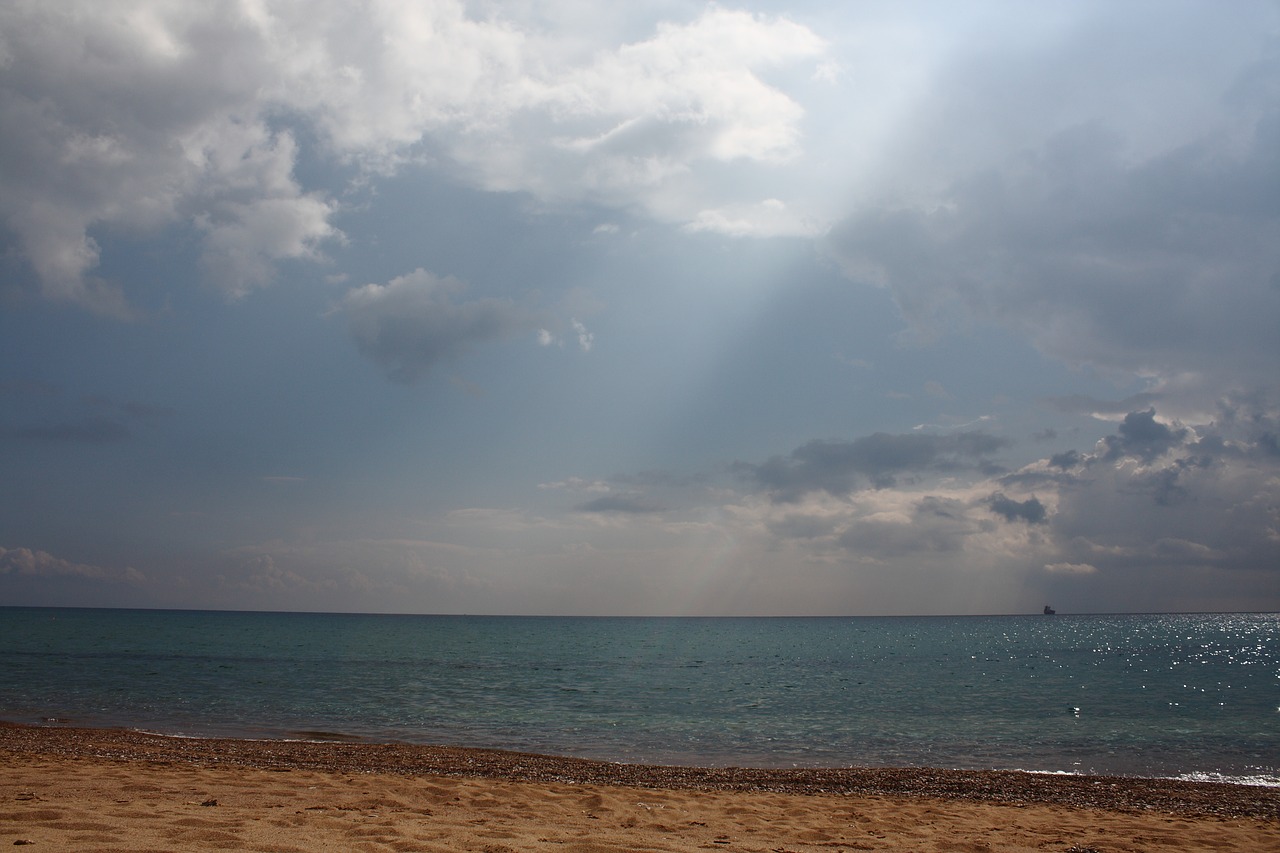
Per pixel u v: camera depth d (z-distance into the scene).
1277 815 16.62
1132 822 15.09
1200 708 41.31
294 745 22.52
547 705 39.59
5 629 130.00
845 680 60.53
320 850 8.64
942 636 186.25
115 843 8.27
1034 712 38.91
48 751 18.89
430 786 14.92
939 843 12.21
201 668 58.59
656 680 58.16
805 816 14.40
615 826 12.30
